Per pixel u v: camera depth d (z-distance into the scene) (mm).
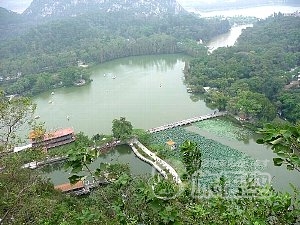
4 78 137375
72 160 11375
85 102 105625
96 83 123062
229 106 89000
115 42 160875
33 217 25500
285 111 88562
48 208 26938
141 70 135750
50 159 68438
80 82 123125
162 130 84000
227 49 140750
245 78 109875
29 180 27812
